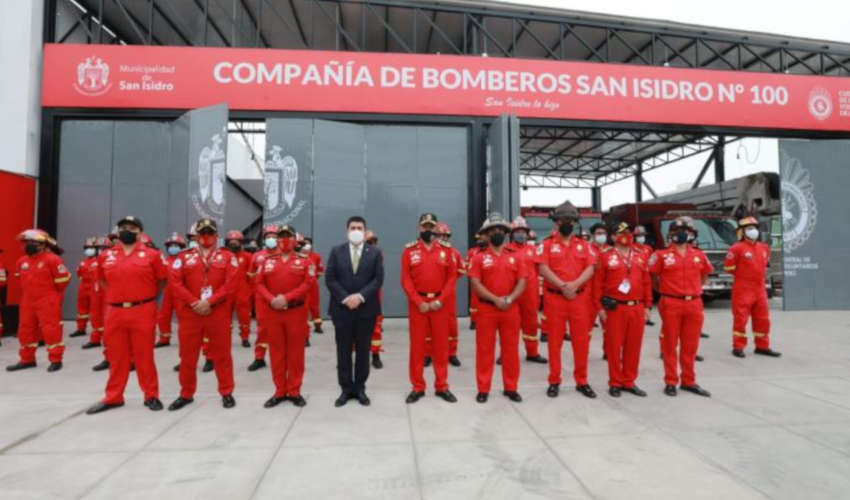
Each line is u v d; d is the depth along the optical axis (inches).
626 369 164.7
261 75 340.8
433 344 158.7
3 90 318.0
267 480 98.9
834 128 398.9
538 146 821.9
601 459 109.7
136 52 335.3
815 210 396.5
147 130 348.2
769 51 505.0
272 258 152.3
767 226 467.2
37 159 332.2
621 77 374.3
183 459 109.7
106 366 202.2
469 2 382.3
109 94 333.1
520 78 363.3
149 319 148.1
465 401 155.4
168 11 436.1
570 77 368.8
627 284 161.3
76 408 148.2
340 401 150.3
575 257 163.0
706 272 167.6
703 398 159.0
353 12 448.8
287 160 340.8
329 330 309.7
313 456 111.2
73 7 413.7
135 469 104.3
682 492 94.1
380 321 206.1
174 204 337.1
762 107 389.7
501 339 158.7
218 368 150.8
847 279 398.0
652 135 721.6
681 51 520.1
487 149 362.6
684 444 118.9
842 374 192.2
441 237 223.5
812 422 135.3
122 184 345.4
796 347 246.5
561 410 146.0
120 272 145.6
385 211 358.0
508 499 91.4
